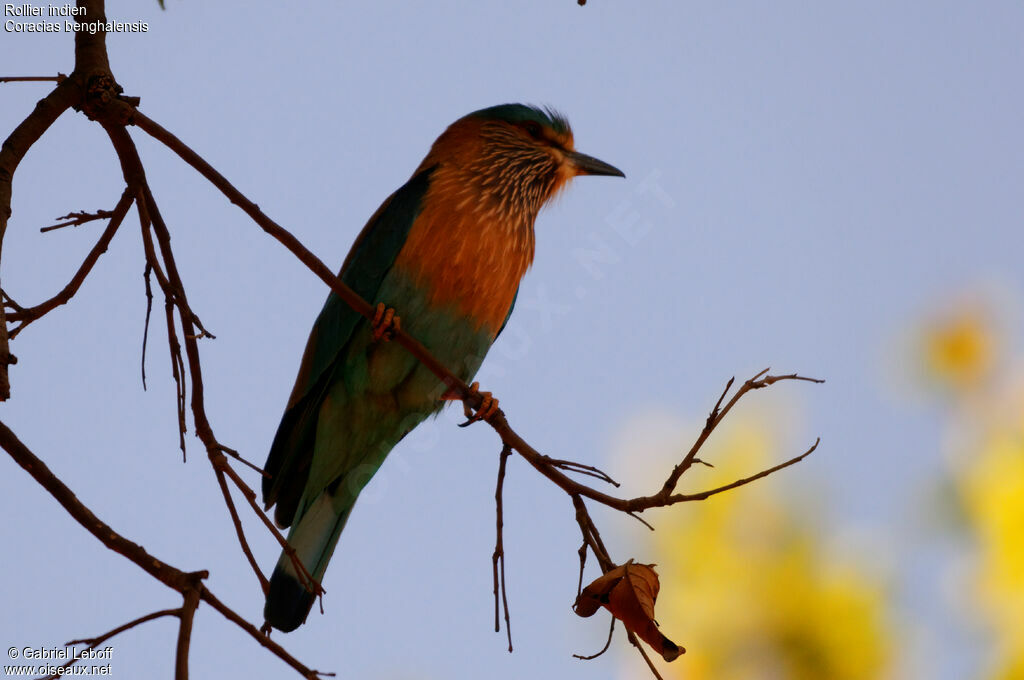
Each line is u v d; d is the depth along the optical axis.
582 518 6.07
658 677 5.29
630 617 5.34
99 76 6.85
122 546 5.49
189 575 5.44
